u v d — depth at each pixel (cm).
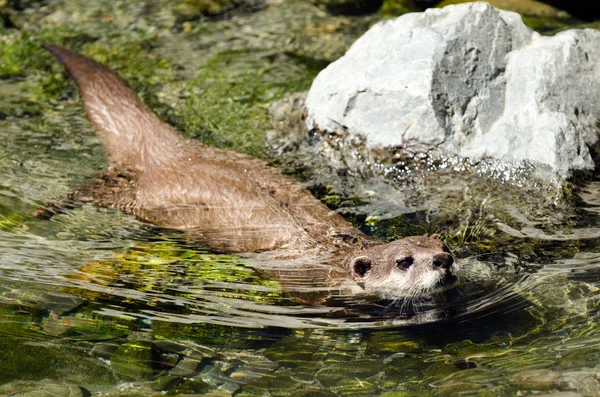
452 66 1587
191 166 1508
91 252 1291
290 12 2362
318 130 1667
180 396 983
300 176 1559
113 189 1474
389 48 1650
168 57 2092
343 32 2231
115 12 2372
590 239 1288
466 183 1492
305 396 981
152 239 1344
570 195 1416
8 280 1199
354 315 1177
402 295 1227
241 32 2244
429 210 1427
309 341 1102
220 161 1547
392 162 1569
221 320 1141
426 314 1173
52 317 1130
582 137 1526
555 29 2138
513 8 2248
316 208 1413
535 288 1173
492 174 1493
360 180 1553
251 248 1327
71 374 1023
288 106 1806
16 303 1152
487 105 1580
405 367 1037
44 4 2417
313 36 2208
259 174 1510
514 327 1102
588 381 961
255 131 1723
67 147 1616
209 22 2308
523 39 1694
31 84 1934
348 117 1622
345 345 1095
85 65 1903
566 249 1266
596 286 1161
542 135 1496
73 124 1714
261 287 1232
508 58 1647
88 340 1089
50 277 1216
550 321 1099
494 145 1516
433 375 1014
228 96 1880
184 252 1312
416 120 1549
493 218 1377
